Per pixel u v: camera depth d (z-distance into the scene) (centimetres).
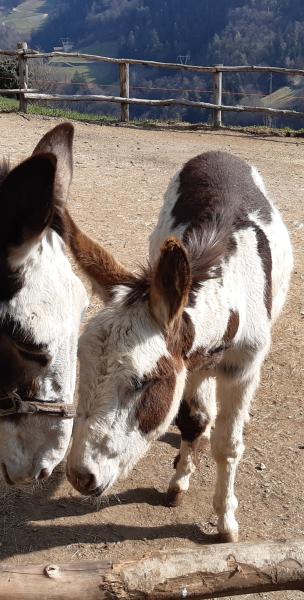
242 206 437
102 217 952
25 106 1708
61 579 238
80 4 9956
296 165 1373
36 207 272
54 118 1681
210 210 423
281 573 254
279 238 459
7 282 288
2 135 1386
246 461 495
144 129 1694
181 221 438
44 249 300
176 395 337
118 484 469
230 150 1482
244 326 392
